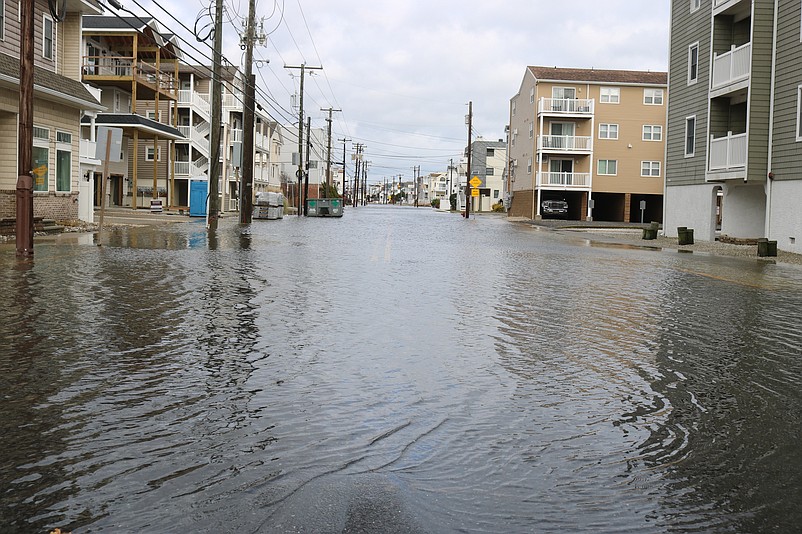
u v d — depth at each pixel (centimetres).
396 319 952
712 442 488
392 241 2677
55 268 1392
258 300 1076
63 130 2752
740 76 2712
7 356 682
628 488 405
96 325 844
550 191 6650
